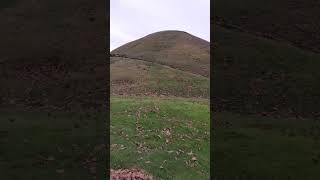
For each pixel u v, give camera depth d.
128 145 19.17
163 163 18.00
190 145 20.41
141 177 16.50
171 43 83.31
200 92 45.97
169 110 26.00
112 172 16.50
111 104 25.53
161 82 47.78
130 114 23.97
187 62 71.88
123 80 47.47
